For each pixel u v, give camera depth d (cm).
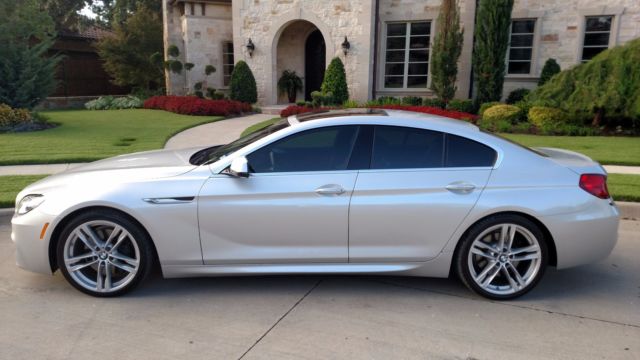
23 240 407
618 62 1191
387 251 412
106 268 409
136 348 338
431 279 458
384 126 418
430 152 413
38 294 419
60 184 417
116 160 477
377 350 337
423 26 1733
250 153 414
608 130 1257
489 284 413
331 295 422
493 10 1503
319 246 412
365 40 1694
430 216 404
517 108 1331
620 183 744
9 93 1359
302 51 2031
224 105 1669
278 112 1772
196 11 2047
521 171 409
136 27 2288
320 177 405
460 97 1689
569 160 432
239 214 404
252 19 1844
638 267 490
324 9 1733
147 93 2323
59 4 3403
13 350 334
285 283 445
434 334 359
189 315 385
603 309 402
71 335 354
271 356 329
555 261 416
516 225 405
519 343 348
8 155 938
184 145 1078
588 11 1590
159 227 401
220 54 2117
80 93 2436
